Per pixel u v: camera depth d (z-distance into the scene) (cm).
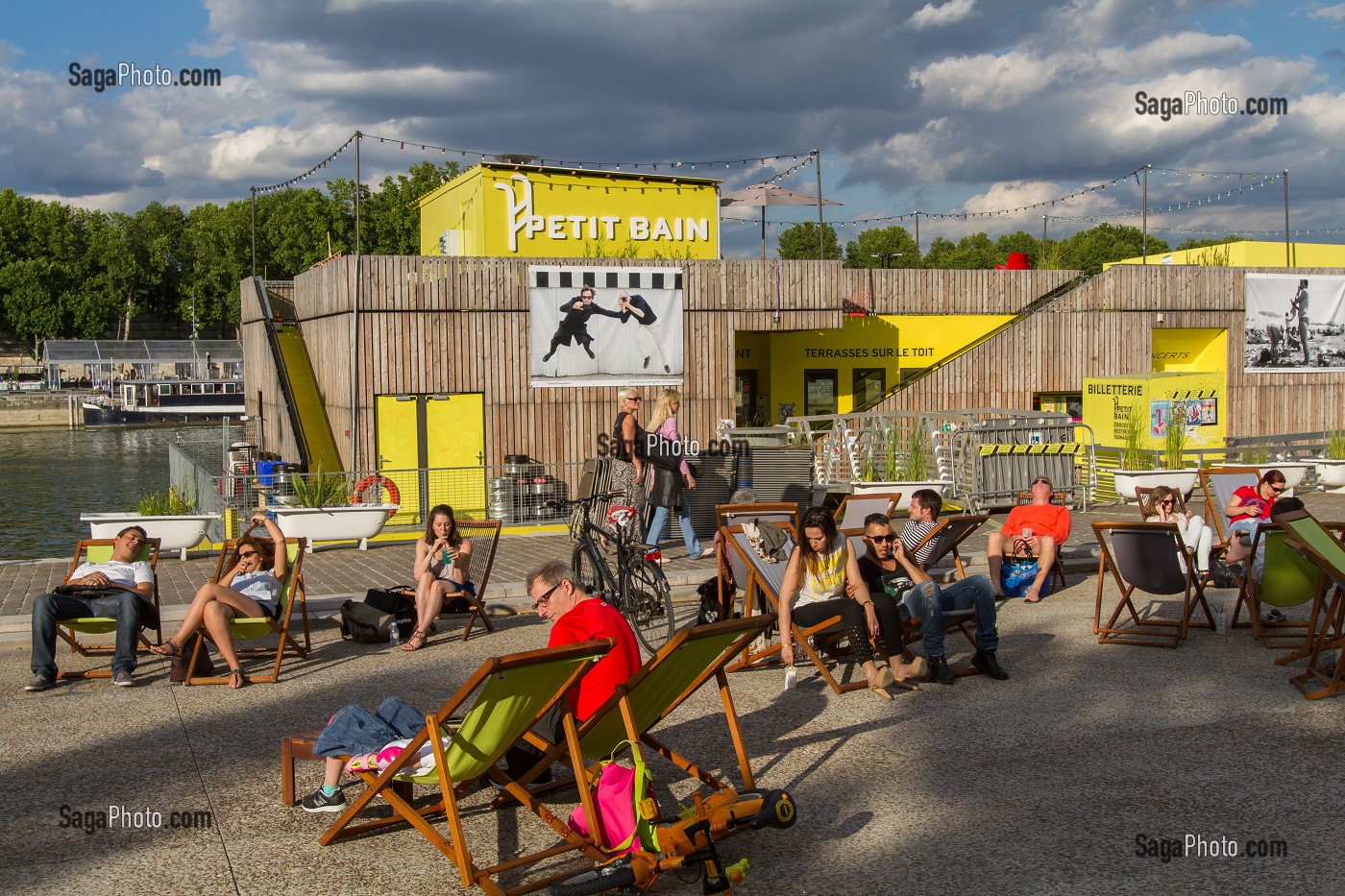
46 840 538
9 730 718
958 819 551
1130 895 466
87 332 10538
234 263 10106
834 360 2792
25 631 996
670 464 1322
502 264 2031
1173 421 2045
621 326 2105
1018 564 1119
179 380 8319
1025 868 494
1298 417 2808
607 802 487
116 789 608
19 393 8256
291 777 580
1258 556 914
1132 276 2694
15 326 10312
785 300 2214
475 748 495
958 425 1906
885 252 7819
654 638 990
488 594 1147
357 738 554
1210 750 646
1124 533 914
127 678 823
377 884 489
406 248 8256
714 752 661
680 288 2139
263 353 2583
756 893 475
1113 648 904
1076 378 2694
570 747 496
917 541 969
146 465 4791
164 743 688
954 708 744
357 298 1944
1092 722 704
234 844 533
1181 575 904
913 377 2650
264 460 2231
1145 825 539
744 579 902
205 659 844
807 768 630
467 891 481
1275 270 2764
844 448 1953
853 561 792
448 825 556
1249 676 809
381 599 963
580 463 1738
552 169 2256
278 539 870
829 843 526
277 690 813
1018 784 598
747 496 1457
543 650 464
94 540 907
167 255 11212
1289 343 2788
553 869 501
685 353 2158
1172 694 764
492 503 1770
